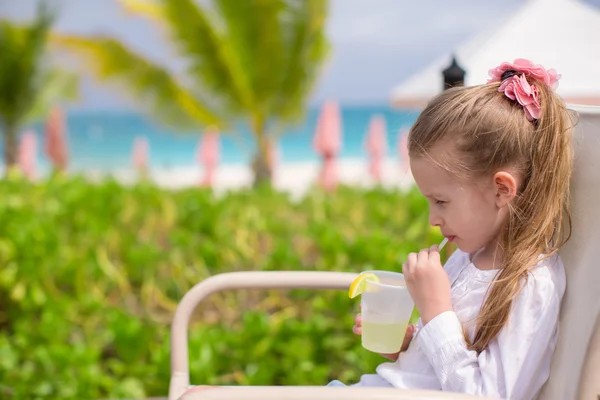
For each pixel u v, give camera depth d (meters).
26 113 13.56
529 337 1.34
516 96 1.41
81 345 2.81
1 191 4.11
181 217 3.66
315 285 1.67
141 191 4.04
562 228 1.44
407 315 1.45
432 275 1.40
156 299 3.27
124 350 2.83
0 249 3.12
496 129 1.38
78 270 3.16
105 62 9.97
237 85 10.09
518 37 3.39
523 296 1.36
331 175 10.64
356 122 40.19
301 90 10.30
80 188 4.03
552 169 1.40
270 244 3.45
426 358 1.51
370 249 3.03
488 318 1.37
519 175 1.41
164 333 3.09
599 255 1.37
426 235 3.23
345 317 2.78
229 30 9.70
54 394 2.74
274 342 2.79
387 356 1.64
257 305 3.22
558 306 1.38
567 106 1.53
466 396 1.12
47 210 3.62
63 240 3.42
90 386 2.74
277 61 9.96
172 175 24.55
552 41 3.38
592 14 3.42
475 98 1.43
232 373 2.79
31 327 3.03
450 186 1.40
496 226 1.43
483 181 1.39
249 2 9.53
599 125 1.46
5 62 12.92
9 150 13.61
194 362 2.60
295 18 9.79
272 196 4.22
